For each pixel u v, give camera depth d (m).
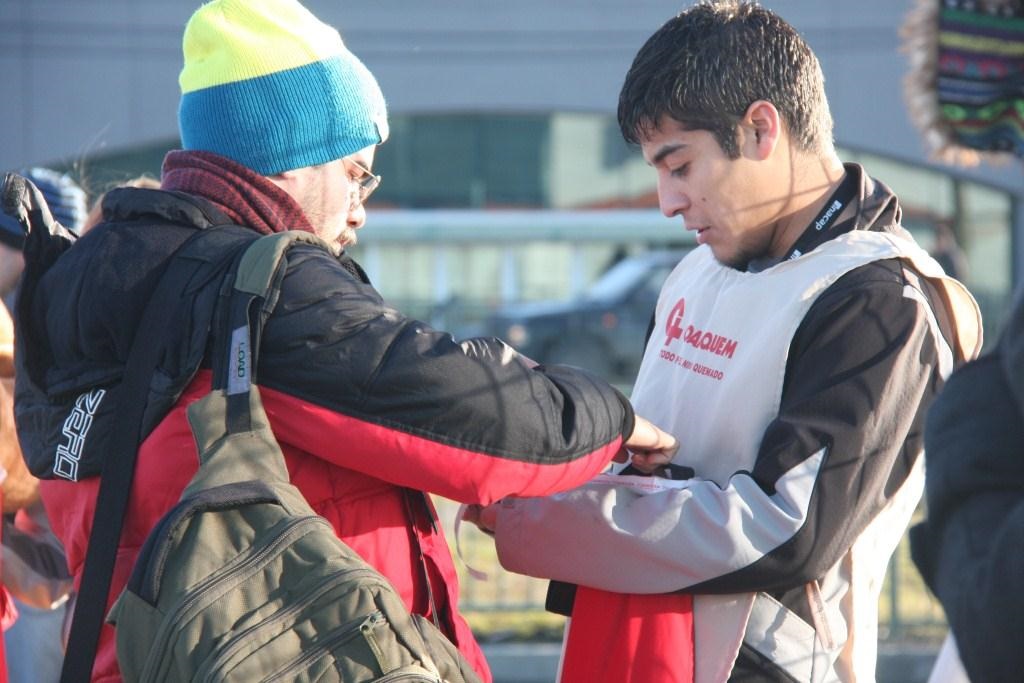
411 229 40.50
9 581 5.35
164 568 3.21
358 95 3.88
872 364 3.70
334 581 3.21
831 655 3.83
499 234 40.72
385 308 3.51
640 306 33.44
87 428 3.59
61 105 33.75
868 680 3.97
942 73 3.64
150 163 35.41
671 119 3.89
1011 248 36.47
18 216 3.77
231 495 3.24
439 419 3.39
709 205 3.93
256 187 3.74
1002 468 2.74
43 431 3.71
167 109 34.00
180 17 33.97
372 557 3.60
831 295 3.80
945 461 2.80
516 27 34.41
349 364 3.38
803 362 3.79
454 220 40.66
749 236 3.98
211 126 3.77
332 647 3.19
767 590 3.77
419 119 41.84
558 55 34.50
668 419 4.17
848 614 3.88
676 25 3.93
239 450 3.33
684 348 4.21
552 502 3.96
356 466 3.45
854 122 33.50
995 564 2.62
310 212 3.86
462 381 3.39
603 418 3.66
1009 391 2.80
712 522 3.71
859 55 33.41
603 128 42.16
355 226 4.13
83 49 33.72
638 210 41.66
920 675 9.69
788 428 3.71
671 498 3.79
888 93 33.41
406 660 3.25
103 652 3.47
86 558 3.47
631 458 4.12
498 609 10.63
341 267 3.60
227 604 3.18
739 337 3.98
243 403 3.36
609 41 34.47
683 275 4.45
